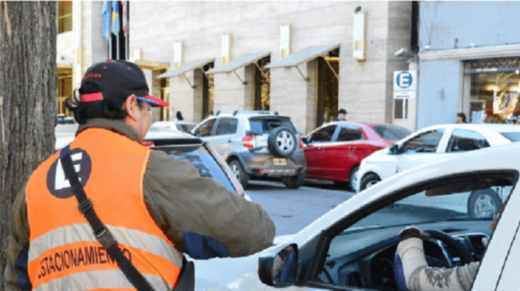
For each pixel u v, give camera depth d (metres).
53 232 1.83
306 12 20.45
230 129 13.28
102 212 1.80
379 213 2.53
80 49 32.84
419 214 2.54
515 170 1.97
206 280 2.99
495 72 15.59
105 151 1.89
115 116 1.97
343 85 19.17
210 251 1.91
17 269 2.01
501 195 2.15
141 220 1.82
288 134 12.77
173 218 1.83
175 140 5.08
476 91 16.06
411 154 9.91
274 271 2.33
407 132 12.82
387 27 17.89
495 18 15.27
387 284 2.60
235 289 2.83
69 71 34.38
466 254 2.69
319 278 2.56
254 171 12.70
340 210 2.59
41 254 1.85
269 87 22.58
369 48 18.39
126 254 1.79
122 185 1.82
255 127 12.92
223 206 1.88
